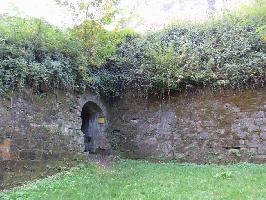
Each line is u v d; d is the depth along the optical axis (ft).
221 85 37.17
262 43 36.22
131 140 42.34
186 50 39.70
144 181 27.07
